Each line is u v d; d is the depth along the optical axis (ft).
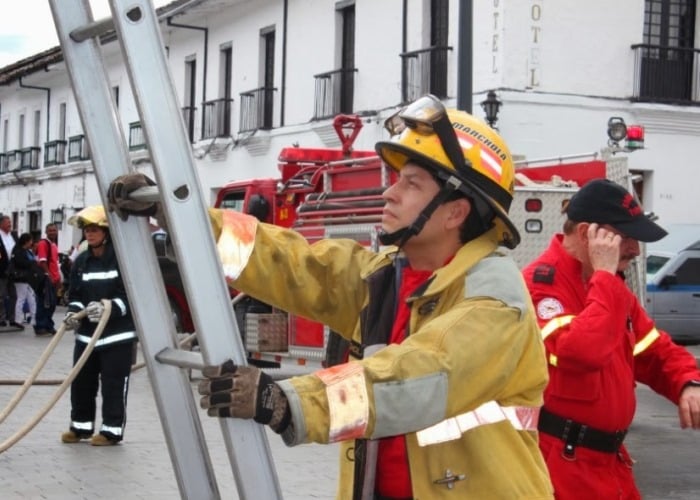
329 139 76.89
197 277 6.93
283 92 83.71
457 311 7.47
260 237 8.83
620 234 11.73
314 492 23.45
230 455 7.11
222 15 92.79
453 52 65.72
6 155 144.05
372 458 8.16
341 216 36.94
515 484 7.86
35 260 64.64
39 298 64.03
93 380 28.53
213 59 94.48
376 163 35.91
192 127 97.81
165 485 23.59
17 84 136.36
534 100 61.26
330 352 9.57
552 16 61.77
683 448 30.94
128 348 28.07
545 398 11.80
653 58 64.95
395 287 8.65
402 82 68.90
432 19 68.23
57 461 26.02
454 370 7.11
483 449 7.85
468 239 8.39
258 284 8.85
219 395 6.48
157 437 29.53
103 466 25.52
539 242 34.40
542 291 11.94
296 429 6.56
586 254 12.05
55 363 47.91
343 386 6.70
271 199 43.68
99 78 8.00
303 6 81.20
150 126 6.87
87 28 7.72
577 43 62.49
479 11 62.03
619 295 11.41
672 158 66.03
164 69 6.96
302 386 6.66
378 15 72.33
